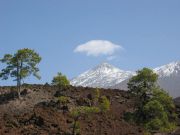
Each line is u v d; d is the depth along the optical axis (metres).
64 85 86.31
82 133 71.69
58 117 75.62
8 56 81.69
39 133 68.94
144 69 61.72
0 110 78.50
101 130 74.94
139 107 61.59
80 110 70.44
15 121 71.56
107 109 80.56
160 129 59.91
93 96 86.44
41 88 88.88
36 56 83.00
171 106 62.56
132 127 78.44
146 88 61.38
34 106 80.00
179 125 79.69
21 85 91.25
